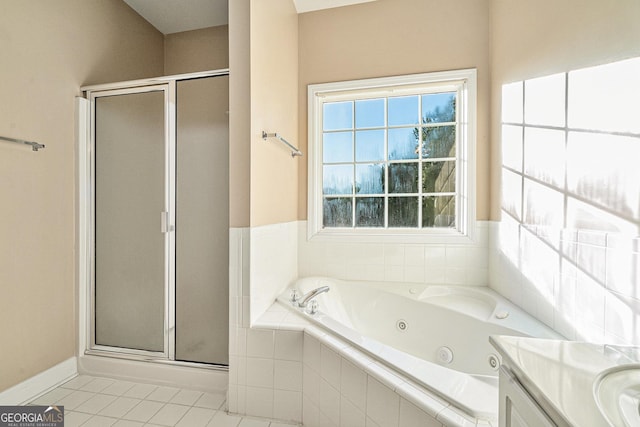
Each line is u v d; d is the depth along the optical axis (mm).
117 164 1930
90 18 2037
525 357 711
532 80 1573
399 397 992
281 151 2055
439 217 2371
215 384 1744
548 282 1448
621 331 1014
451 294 2131
